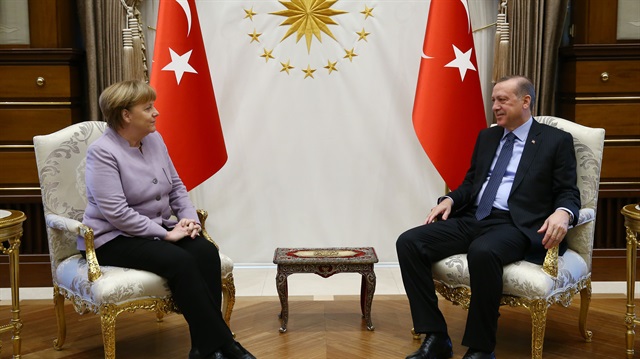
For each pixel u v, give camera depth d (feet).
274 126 15.47
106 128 10.51
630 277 10.48
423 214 15.74
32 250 14.56
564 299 10.24
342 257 11.76
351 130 15.51
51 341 11.58
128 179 10.25
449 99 13.87
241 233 15.74
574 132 11.11
